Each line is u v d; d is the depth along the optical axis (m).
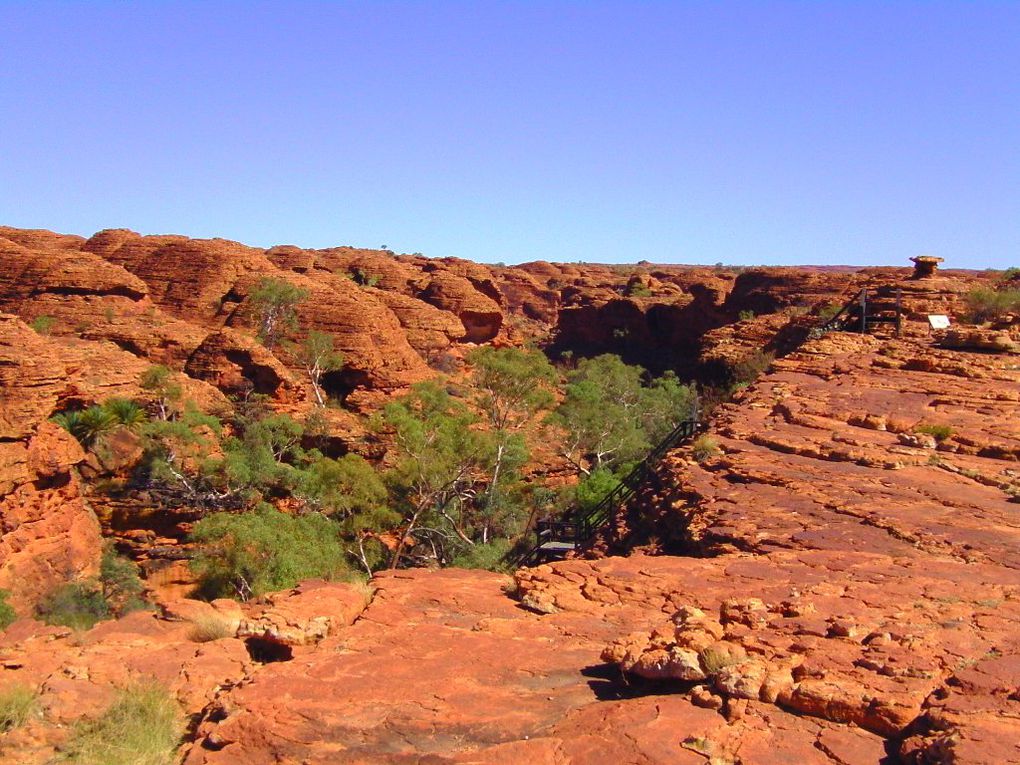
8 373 29.17
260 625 8.29
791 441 17.75
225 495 38.78
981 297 38.44
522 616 8.86
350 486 36.94
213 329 64.75
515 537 38.69
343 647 7.89
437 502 39.06
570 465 49.84
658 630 7.70
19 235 98.00
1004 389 22.80
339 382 61.56
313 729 6.20
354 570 34.88
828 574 9.60
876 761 5.38
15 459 29.11
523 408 54.78
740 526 12.09
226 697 6.77
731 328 65.88
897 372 26.25
